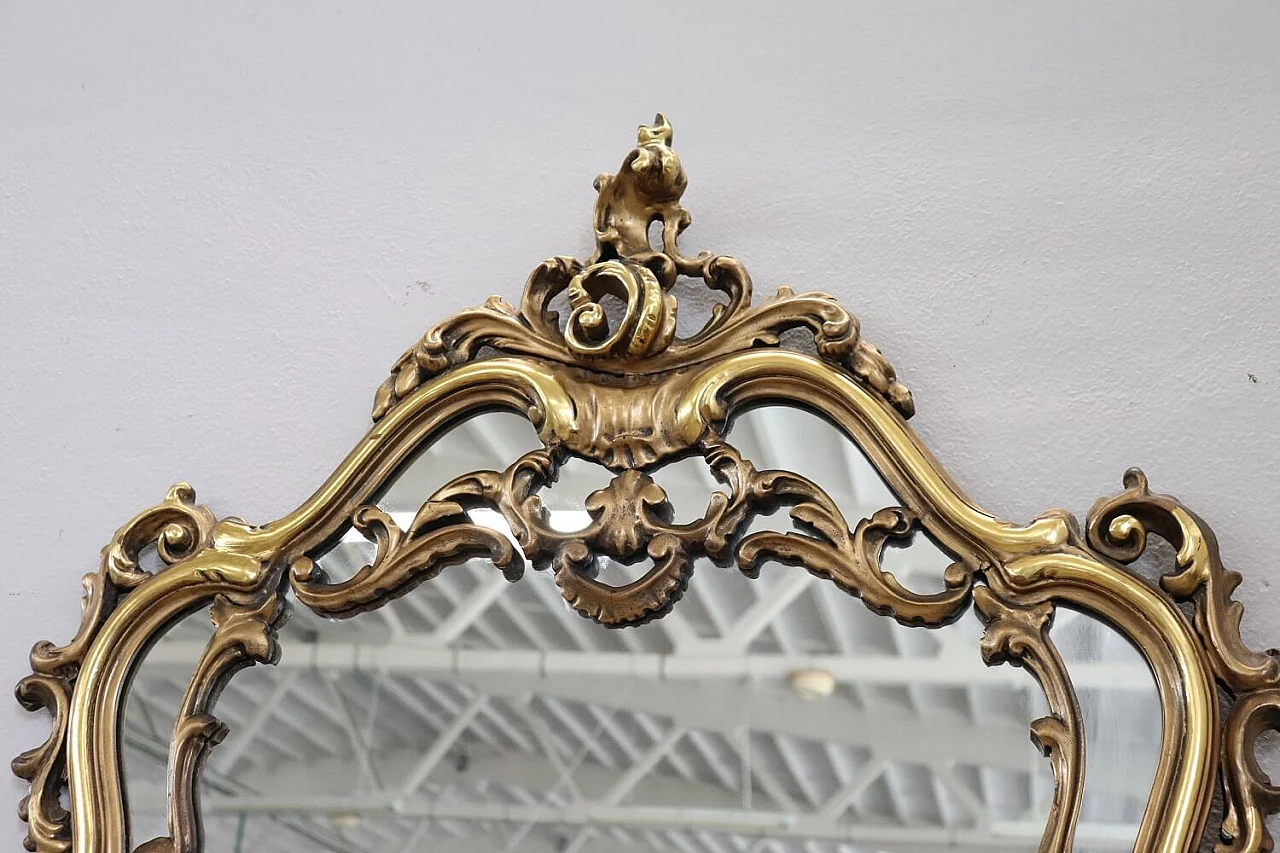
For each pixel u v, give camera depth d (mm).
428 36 1182
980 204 1043
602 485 987
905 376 1006
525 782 955
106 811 959
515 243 1106
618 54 1146
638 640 969
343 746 979
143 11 1226
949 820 891
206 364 1112
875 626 939
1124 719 874
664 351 1000
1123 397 973
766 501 958
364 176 1148
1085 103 1056
